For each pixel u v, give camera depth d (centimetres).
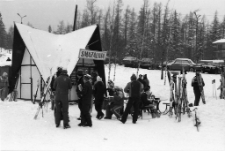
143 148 546
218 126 706
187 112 813
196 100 1098
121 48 3422
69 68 1165
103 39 3262
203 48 5053
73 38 1364
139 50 3259
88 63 1330
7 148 509
